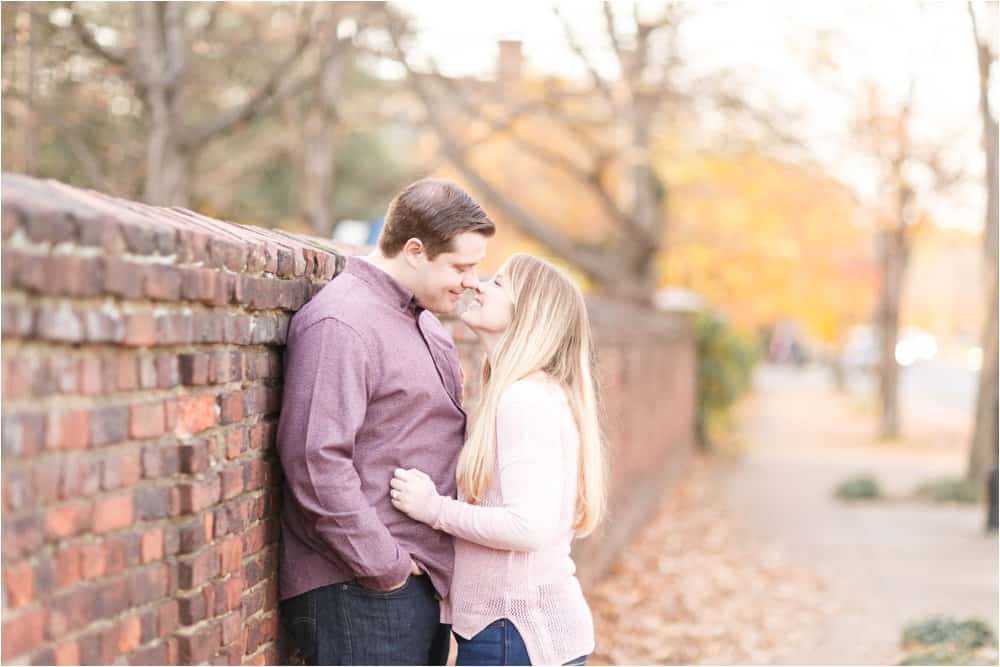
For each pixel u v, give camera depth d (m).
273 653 3.79
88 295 2.59
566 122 16.47
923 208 22.23
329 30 11.55
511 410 3.61
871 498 14.97
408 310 3.69
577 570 7.95
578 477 3.79
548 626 3.67
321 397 3.44
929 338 82.00
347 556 3.40
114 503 2.78
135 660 2.89
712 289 25.58
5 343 2.37
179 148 10.86
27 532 2.44
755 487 16.19
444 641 3.93
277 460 3.80
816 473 18.14
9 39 9.66
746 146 17.97
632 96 16.16
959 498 14.74
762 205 22.23
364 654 3.57
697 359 22.50
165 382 3.00
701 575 9.66
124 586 2.83
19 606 2.42
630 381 12.05
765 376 60.72
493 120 15.95
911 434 25.62
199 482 3.14
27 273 2.38
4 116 10.65
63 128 10.43
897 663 6.68
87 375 2.65
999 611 8.48
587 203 23.41
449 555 3.72
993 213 14.81
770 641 7.48
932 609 8.55
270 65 13.57
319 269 4.06
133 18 10.85
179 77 10.70
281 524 3.80
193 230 3.06
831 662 6.98
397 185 17.73
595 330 9.35
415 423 3.62
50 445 2.51
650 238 18.77
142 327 2.85
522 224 18.41
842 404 36.94
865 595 9.05
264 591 3.69
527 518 3.53
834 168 20.86
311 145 14.80
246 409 3.50
